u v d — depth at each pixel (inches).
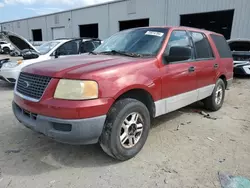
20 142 126.4
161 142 129.5
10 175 96.6
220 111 191.9
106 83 95.0
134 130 111.0
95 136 95.0
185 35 147.3
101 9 870.4
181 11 622.5
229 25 559.2
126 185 91.4
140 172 100.2
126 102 103.9
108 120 99.1
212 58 170.9
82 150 118.9
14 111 113.1
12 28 1507.1
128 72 104.2
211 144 127.9
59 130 92.0
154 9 687.7
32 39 1343.5
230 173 99.8
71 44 290.5
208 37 172.9
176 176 97.6
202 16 606.2
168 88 126.6
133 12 754.8
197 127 153.6
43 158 110.6
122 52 132.3
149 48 127.7
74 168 102.7
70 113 88.4
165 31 135.1
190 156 114.3
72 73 92.7
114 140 100.4
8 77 249.6
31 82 102.0
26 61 251.6
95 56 128.9
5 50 890.7
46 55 266.4
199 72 153.0
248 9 501.4
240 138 136.7
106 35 879.7
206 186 91.0
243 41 376.2
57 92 91.6
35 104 95.1
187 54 122.0
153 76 115.3
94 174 98.5
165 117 172.9
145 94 116.3
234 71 358.0
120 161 109.0
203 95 165.2
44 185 90.6
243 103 220.7
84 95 90.3
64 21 1069.8
